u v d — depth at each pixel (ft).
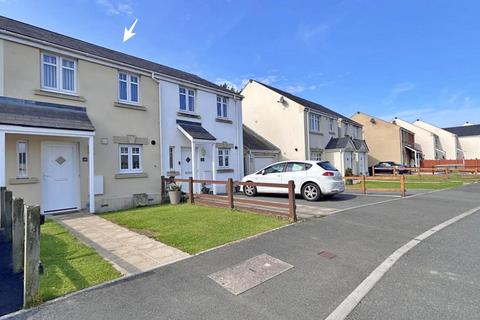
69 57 32.22
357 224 23.24
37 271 11.63
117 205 34.99
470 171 84.38
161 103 41.27
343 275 13.94
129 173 36.63
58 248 18.37
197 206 33.45
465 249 17.15
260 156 69.67
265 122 79.51
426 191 47.88
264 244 18.45
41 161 29.76
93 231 22.76
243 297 11.99
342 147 80.53
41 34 32.83
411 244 18.21
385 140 121.60
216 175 49.80
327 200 37.06
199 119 47.44
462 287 12.41
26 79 28.73
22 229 15.07
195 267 15.05
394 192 46.75
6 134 27.48
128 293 12.35
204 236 20.39
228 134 53.42
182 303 11.55
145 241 19.71
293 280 13.50
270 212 27.04
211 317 10.56
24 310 11.05
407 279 13.32
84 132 30.19
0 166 24.81
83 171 32.81
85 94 33.12
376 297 11.75
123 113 36.68
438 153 154.71
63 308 11.21
